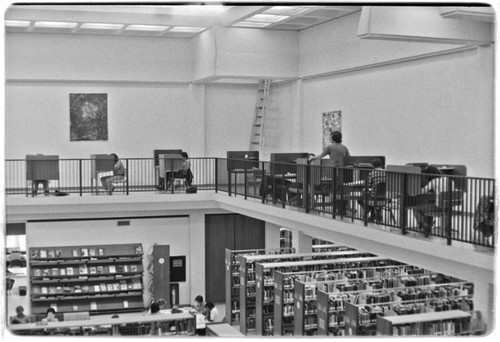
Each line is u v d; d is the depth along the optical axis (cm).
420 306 1013
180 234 1725
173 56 1773
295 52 1683
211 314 1363
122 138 1806
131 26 1575
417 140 1305
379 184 984
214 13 1573
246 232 1795
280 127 1848
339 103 1581
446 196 870
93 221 1653
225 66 1605
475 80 1145
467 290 1100
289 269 1271
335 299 1080
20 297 1641
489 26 1004
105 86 1786
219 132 1881
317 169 1121
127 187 1550
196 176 1828
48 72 1677
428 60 1267
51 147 1752
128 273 1634
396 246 906
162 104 1833
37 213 1516
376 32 930
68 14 1474
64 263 1600
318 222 1082
